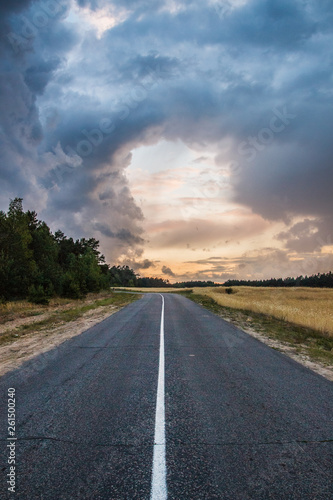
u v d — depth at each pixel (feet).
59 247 145.89
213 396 13.93
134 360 20.63
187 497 6.99
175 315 50.16
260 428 10.66
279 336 31.63
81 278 104.94
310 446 9.43
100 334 31.40
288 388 15.07
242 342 27.43
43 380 16.26
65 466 8.30
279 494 7.14
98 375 17.19
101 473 7.97
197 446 9.38
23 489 7.30
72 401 13.25
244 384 15.69
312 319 41.45
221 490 7.26
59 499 6.95
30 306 61.26
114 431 10.43
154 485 7.45
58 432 10.36
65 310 56.80
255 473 7.98
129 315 50.03
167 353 22.72
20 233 81.10
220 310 60.29
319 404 12.96
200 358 21.29
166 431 10.42
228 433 10.28
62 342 27.04
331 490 7.31
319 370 18.61
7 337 30.30
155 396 13.91
